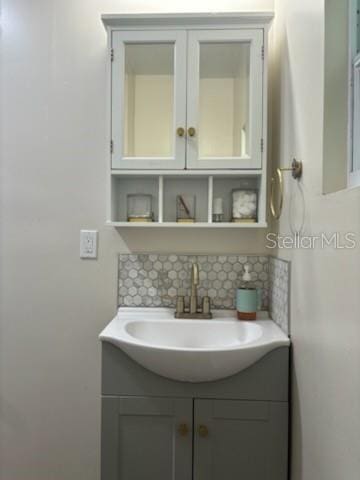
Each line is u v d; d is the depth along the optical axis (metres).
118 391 1.09
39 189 1.45
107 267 1.44
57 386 1.45
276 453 1.06
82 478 1.45
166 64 1.27
